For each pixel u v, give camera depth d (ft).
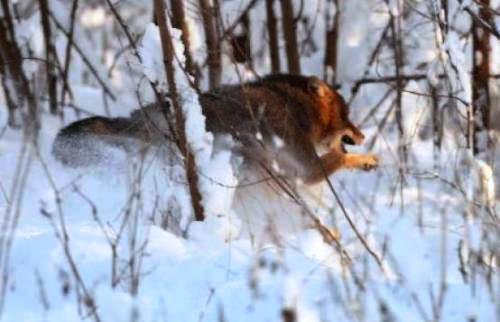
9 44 46.98
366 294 27.37
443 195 41.63
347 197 41.65
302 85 43.09
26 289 27.66
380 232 35.76
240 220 36.45
